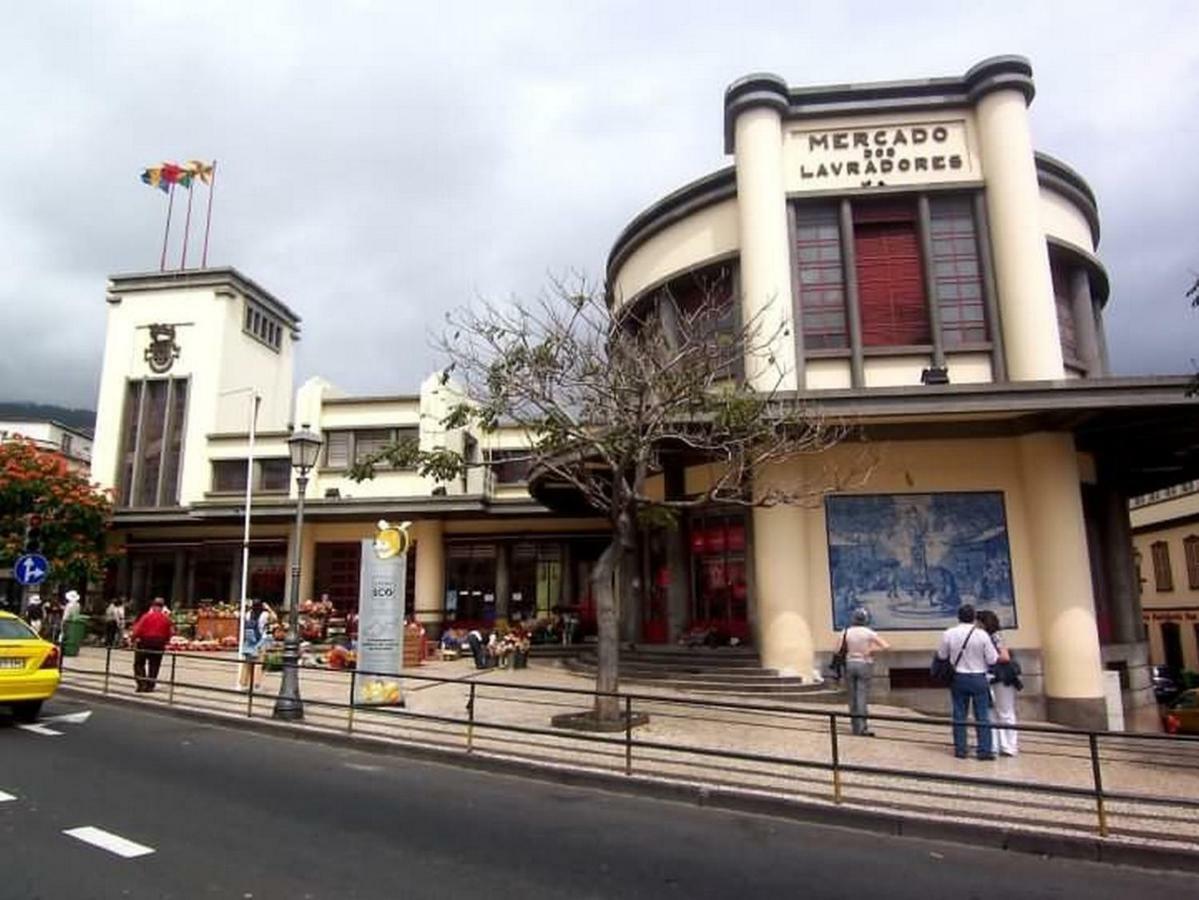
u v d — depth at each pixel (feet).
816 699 47.42
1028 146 55.42
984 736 33.86
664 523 42.93
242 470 104.27
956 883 20.66
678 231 62.80
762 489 52.06
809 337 56.29
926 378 53.11
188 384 108.17
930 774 25.55
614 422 41.11
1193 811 26.84
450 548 98.02
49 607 86.63
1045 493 50.44
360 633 46.19
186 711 43.80
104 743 35.32
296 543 44.21
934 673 34.91
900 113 57.77
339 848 21.22
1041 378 52.31
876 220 57.47
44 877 18.37
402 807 25.98
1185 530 108.06
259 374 117.29
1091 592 49.78
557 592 95.86
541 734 33.19
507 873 19.79
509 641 71.61
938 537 51.88
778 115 57.67
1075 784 29.84
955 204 57.11
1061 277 60.54
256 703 46.50
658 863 21.17
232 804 25.48
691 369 42.19
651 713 42.73
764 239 55.57
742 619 55.16
